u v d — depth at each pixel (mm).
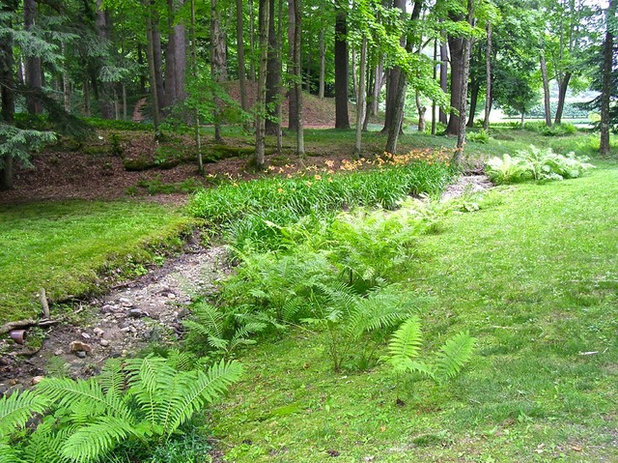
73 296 6840
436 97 17188
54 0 12055
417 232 8297
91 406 3451
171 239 9539
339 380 4148
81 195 13633
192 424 3637
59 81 26266
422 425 3092
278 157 16922
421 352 4328
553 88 58375
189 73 15008
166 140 17734
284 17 24188
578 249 6719
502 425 2900
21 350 5617
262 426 3584
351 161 17469
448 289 5902
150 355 4777
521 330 4418
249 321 5820
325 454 2979
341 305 5070
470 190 12742
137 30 20578
